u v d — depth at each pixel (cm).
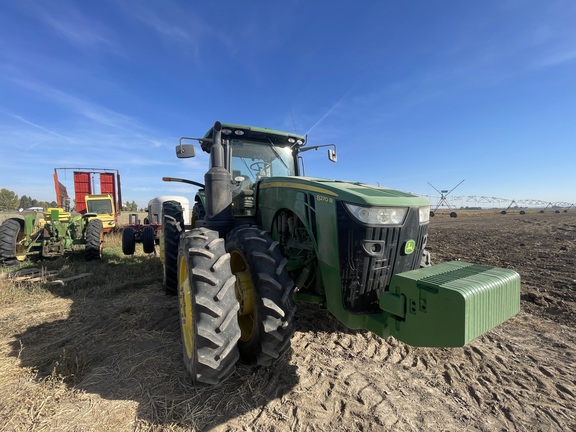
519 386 258
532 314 404
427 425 214
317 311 414
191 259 232
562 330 358
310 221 269
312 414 221
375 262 233
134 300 456
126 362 284
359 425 212
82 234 798
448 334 176
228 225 333
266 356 242
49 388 245
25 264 666
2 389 243
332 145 447
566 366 286
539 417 222
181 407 224
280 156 459
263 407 228
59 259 719
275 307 234
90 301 451
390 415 222
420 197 267
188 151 361
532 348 319
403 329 202
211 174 331
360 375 271
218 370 215
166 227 461
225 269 232
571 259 719
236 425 210
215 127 335
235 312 223
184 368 273
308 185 275
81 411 220
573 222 1978
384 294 212
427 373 277
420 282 191
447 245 1014
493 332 355
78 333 346
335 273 242
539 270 623
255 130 415
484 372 279
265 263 248
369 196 235
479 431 209
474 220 2586
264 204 344
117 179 1280
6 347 313
